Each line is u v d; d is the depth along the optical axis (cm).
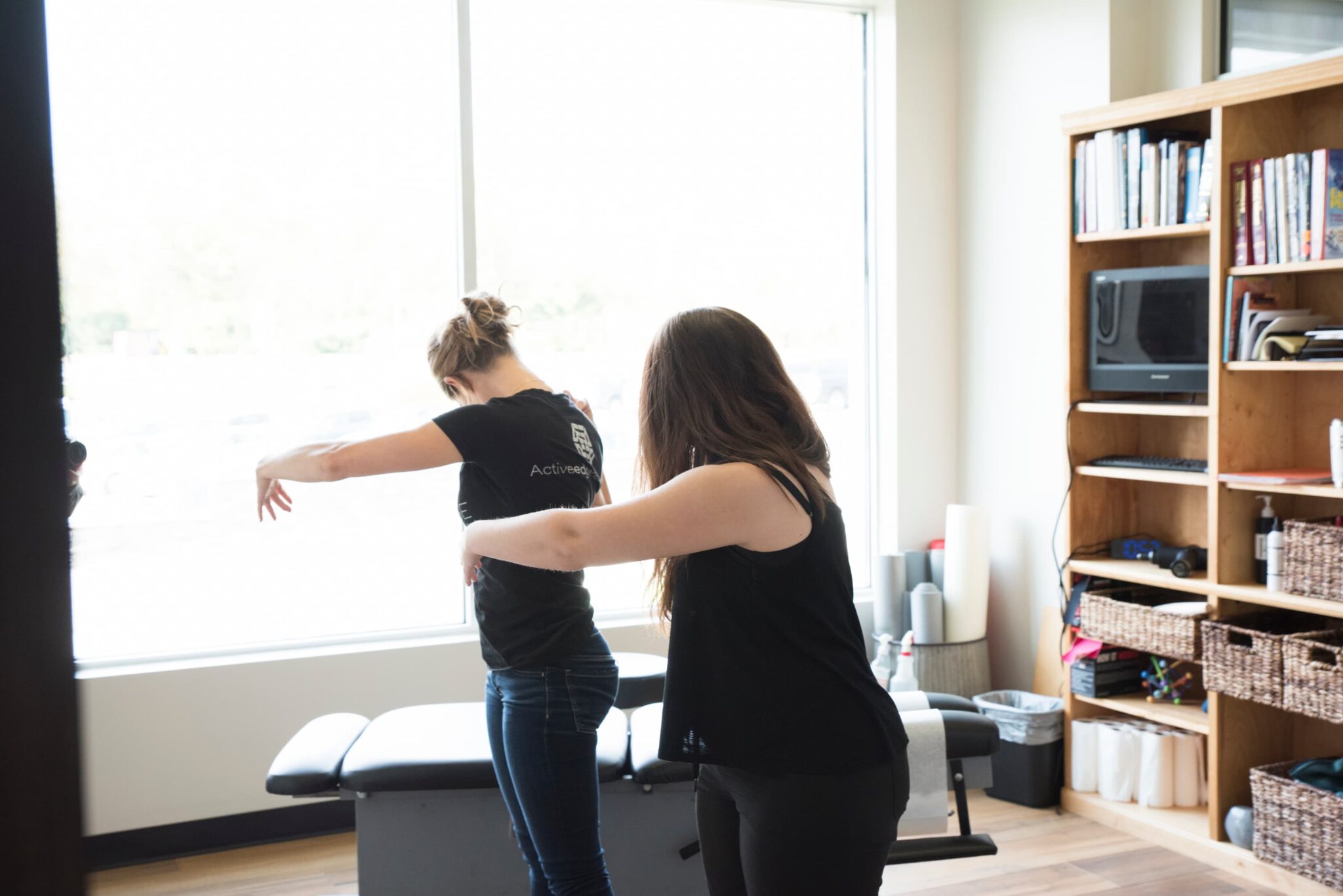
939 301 430
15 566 34
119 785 326
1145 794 348
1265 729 327
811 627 144
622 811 262
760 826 143
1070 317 358
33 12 33
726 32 408
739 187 413
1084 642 366
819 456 154
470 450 189
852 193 433
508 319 211
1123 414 367
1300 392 324
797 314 425
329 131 352
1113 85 360
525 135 379
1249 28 335
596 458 205
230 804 338
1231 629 310
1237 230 308
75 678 35
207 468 341
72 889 35
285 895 308
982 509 403
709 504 138
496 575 192
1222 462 314
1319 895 290
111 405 329
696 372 149
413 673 355
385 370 362
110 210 327
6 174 33
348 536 358
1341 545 286
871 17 425
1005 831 348
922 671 399
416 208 364
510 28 375
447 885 258
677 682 146
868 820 142
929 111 423
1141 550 357
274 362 348
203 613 343
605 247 393
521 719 193
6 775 34
